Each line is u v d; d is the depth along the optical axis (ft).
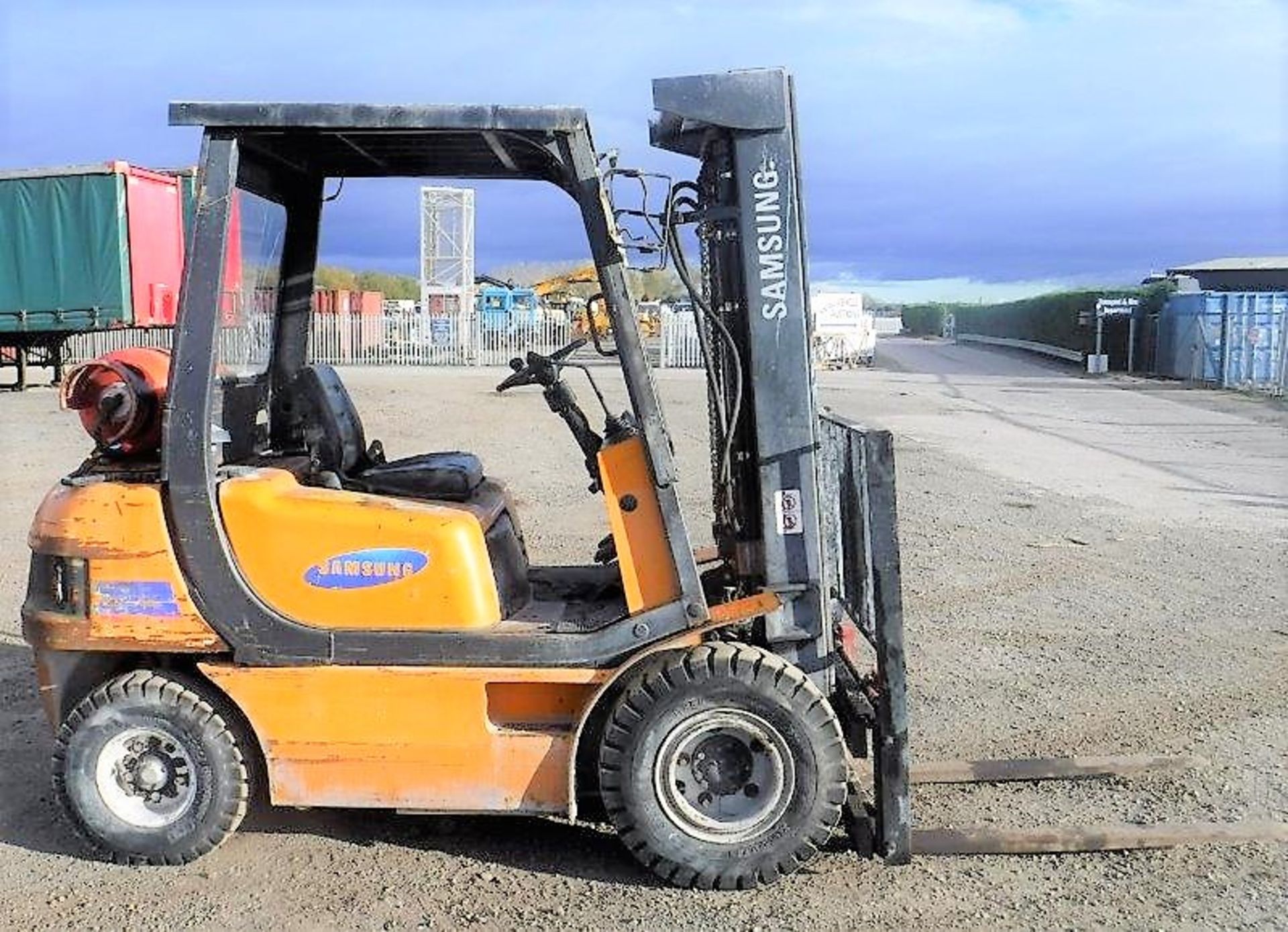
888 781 15.40
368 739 15.02
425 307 122.62
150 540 15.11
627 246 15.10
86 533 15.24
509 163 17.46
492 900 14.76
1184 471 51.96
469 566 15.16
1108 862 15.66
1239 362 101.35
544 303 124.77
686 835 14.84
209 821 15.43
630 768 14.79
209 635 15.12
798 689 14.67
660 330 111.65
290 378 17.57
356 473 17.74
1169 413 79.56
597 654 14.97
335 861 15.79
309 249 18.12
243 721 15.58
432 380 94.94
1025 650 25.43
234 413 16.10
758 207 15.29
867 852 15.72
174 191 84.53
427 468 16.70
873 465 14.98
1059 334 150.00
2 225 80.43
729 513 17.02
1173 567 33.19
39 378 95.40
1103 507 42.63
